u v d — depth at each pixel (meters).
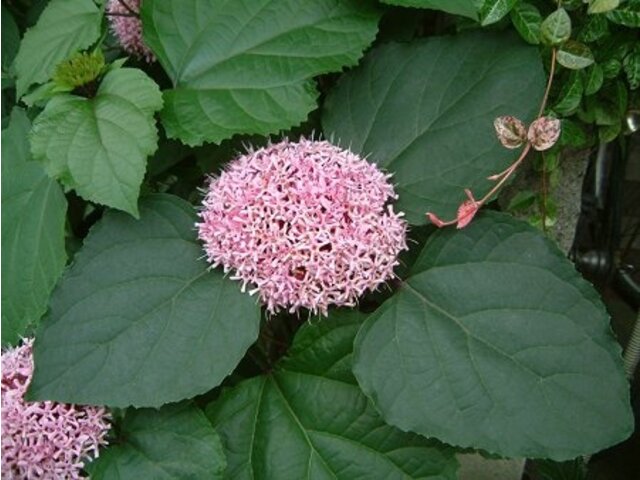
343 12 0.42
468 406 0.36
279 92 0.41
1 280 0.45
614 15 0.41
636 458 0.65
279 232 0.37
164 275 0.40
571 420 0.35
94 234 0.40
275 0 0.43
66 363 0.38
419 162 0.41
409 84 0.42
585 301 0.37
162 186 0.53
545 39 0.40
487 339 0.37
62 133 0.38
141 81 0.39
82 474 0.41
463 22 0.43
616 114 0.46
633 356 0.56
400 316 0.39
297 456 0.40
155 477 0.38
